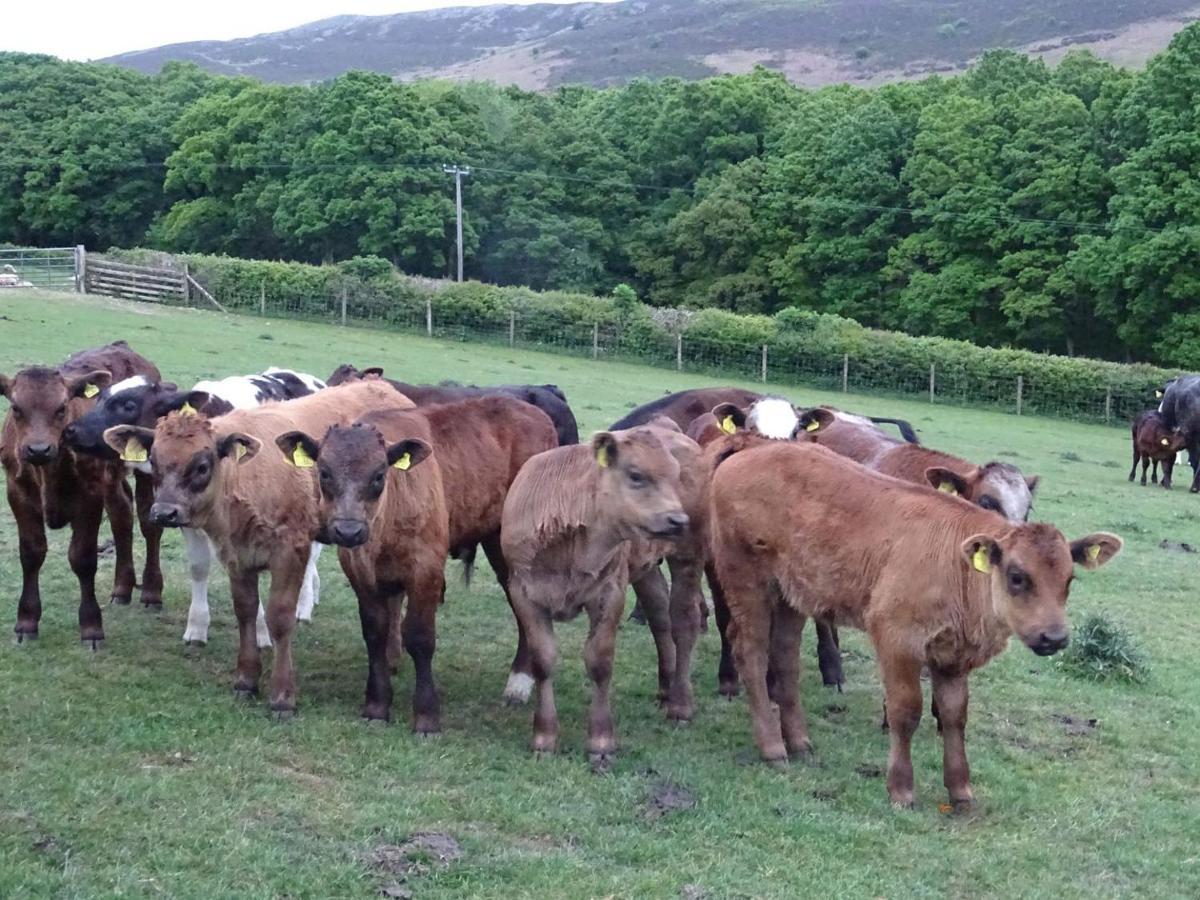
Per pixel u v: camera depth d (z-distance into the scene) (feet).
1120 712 33.19
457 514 29.89
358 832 21.59
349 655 32.58
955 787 25.84
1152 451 84.48
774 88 231.30
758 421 35.42
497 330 143.02
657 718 30.09
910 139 191.21
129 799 21.81
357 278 142.51
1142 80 165.58
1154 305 158.20
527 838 22.39
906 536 25.13
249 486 27.35
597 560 26.55
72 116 223.92
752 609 27.76
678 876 21.35
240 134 200.34
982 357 138.31
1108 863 23.95
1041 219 172.55
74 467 30.17
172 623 33.35
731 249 194.90
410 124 190.08
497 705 29.89
